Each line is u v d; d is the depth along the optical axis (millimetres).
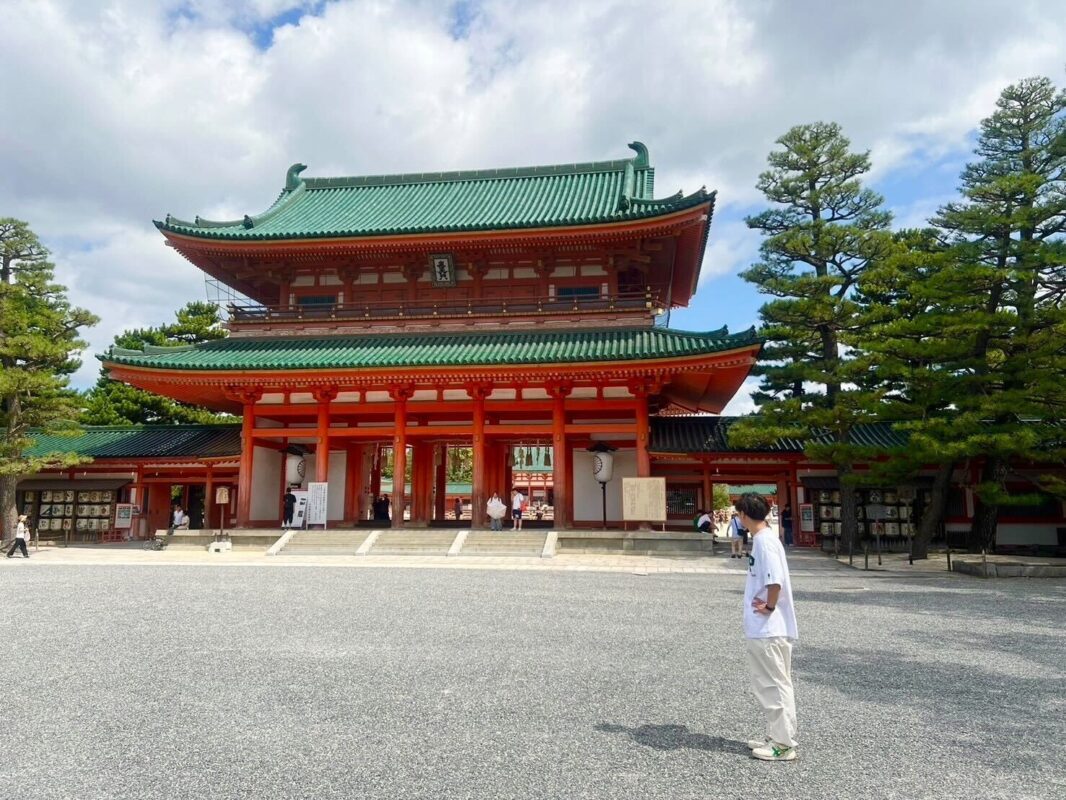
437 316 31656
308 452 34438
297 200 40062
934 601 15867
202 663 9742
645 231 30188
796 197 30578
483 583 18406
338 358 29594
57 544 33906
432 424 32000
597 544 27016
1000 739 6855
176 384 30750
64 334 34812
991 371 25234
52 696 8180
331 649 10609
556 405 29719
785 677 6324
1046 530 31516
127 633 11789
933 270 27781
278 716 7434
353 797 5414
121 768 6016
